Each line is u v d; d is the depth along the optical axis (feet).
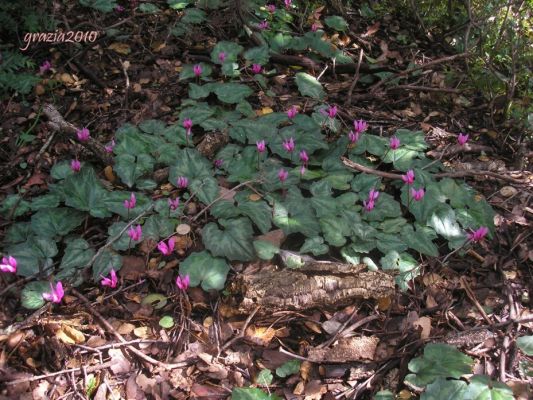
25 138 3.68
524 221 3.40
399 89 4.26
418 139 3.70
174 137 3.66
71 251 3.01
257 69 4.09
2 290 2.86
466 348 2.74
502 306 2.96
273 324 2.79
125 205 3.09
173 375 2.57
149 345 2.71
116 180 3.47
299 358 2.65
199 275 2.90
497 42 4.34
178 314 2.84
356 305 2.86
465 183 3.55
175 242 3.10
